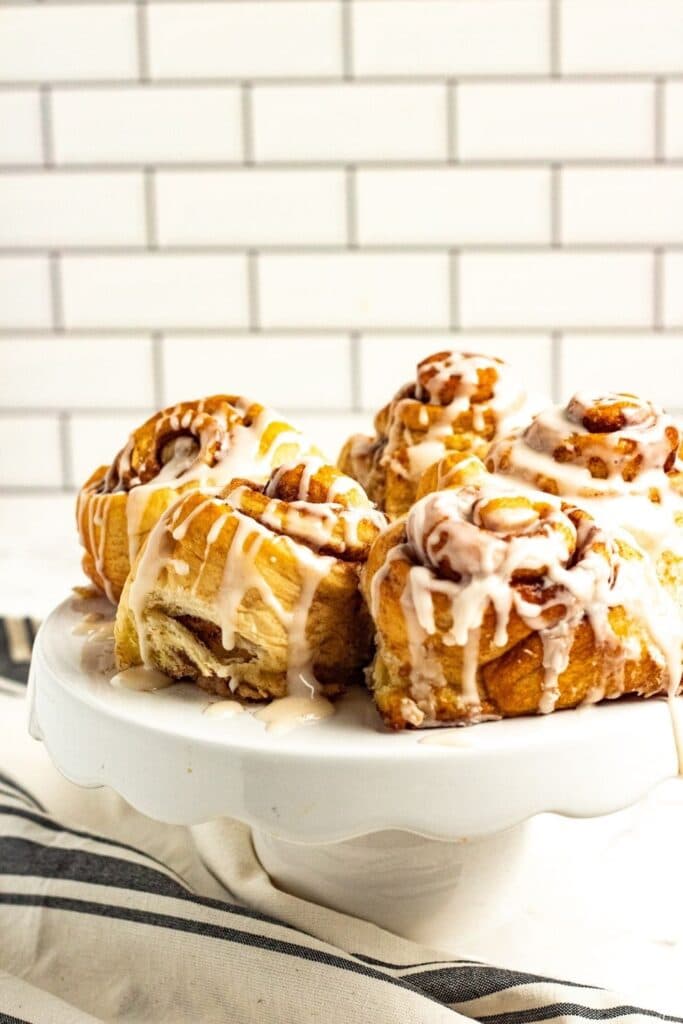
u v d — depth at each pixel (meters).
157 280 1.60
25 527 1.65
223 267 1.59
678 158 1.56
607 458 1.02
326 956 1.00
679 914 1.14
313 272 1.59
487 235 1.58
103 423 1.63
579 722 0.89
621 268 1.58
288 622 0.96
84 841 1.19
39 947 1.09
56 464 1.64
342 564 0.98
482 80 1.55
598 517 0.95
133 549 1.13
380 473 1.19
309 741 0.88
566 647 0.89
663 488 1.03
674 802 1.23
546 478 1.03
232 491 1.03
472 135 1.56
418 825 0.85
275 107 1.56
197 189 1.58
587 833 1.21
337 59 1.55
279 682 0.98
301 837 0.85
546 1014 0.95
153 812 0.91
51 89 1.57
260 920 1.06
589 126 1.56
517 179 1.57
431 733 0.89
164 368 1.62
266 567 0.96
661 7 1.53
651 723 0.90
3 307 1.61
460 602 0.88
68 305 1.61
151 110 1.57
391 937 1.06
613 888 1.17
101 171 1.58
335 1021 0.95
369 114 1.56
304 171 1.57
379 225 1.58
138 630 1.01
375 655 1.00
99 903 1.11
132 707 0.95
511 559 0.89
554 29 1.54
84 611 1.18
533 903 1.15
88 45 1.56
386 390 1.61
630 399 1.07
